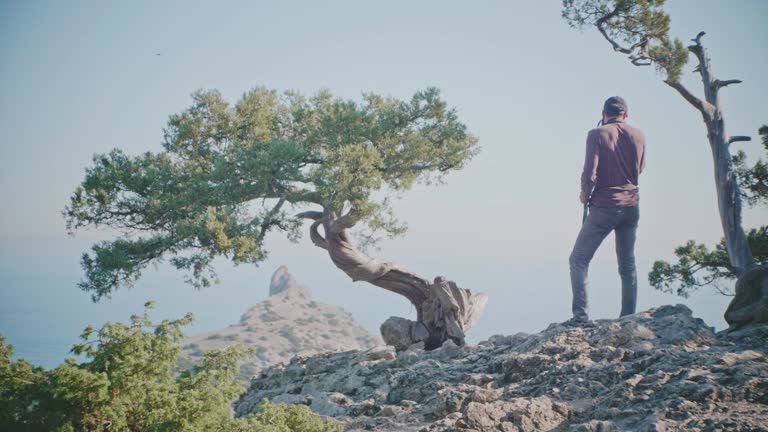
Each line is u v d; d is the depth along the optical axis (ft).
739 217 52.13
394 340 53.01
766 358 23.70
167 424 20.57
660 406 21.62
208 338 541.34
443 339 53.01
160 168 61.16
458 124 62.54
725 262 63.52
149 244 56.34
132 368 20.90
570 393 24.45
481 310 55.47
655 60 53.21
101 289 55.88
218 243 52.60
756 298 28.53
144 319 22.00
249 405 39.42
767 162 60.39
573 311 32.58
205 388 21.85
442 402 26.45
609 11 53.31
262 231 56.65
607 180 31.99
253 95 63.87
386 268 56.80
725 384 22.16
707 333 27.86
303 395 36.01
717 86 53.72
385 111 63.26
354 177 55.21
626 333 28.63
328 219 56.29
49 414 19.86
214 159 61.31
